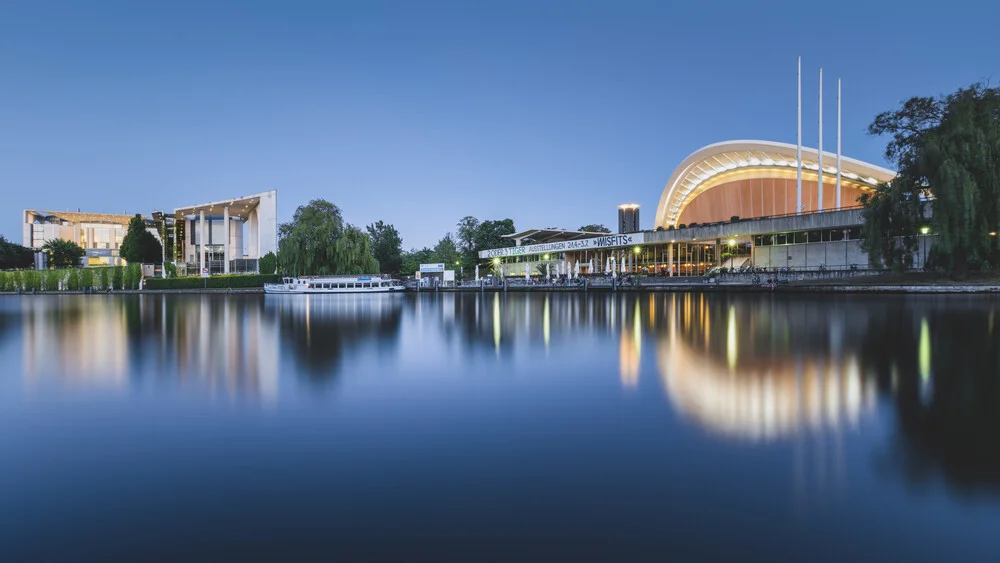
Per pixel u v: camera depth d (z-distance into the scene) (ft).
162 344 46.60
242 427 20.92
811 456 16.93
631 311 78.18
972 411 21.59
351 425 21.06
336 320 71.56
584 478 15.51
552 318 69.21
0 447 18.76
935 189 95.66
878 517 12.94
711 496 14.23
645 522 12.89
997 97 97.55
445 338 49.24
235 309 102.58
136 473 16.31
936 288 99.86
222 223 317.22
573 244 212.23
